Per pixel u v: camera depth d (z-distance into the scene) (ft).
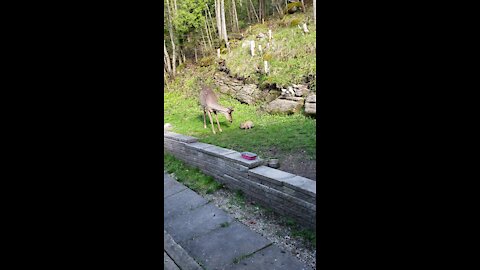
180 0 48.37
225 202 12.75
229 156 14.03
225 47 43.19
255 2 51.96
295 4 41.83
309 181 10.57
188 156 17.89
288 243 9.31
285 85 28.63
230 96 34.47
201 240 9.60
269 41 36.37
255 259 8.44
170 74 46.50
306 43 32.04
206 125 28.12
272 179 11.18
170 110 35.83
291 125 23.39
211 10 50.37
